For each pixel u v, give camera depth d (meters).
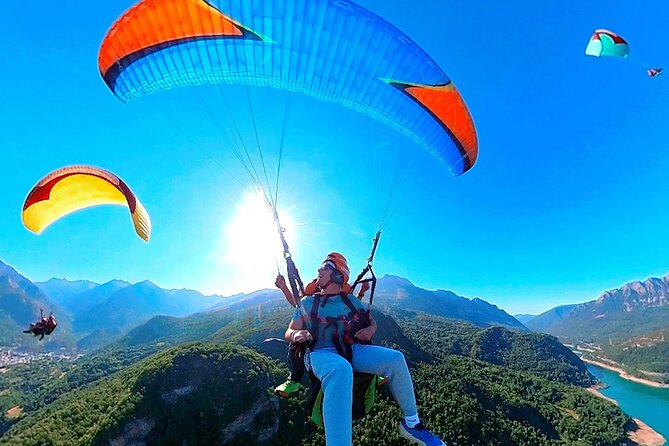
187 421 49.25
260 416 51.38
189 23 5.07
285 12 4.73
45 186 8.60
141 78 5.95
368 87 5.32
